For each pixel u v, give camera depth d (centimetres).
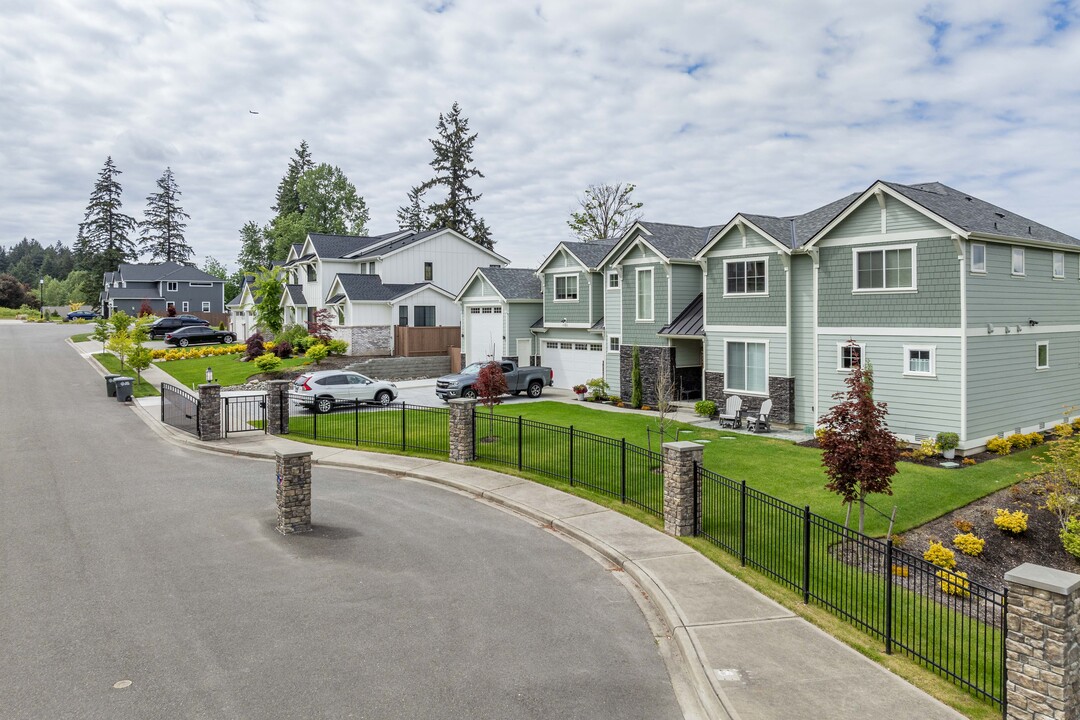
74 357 4700
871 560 1273
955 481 1731
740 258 2514
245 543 1250
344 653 845
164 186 11306
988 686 800
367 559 1174
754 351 2494
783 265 2377
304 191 7606
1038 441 2142
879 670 802
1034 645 671
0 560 1152
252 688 762
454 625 926
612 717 716
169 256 11306
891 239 2067
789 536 1327
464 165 7294
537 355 3731
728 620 924
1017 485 1706
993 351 2048
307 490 1325
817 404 2275
